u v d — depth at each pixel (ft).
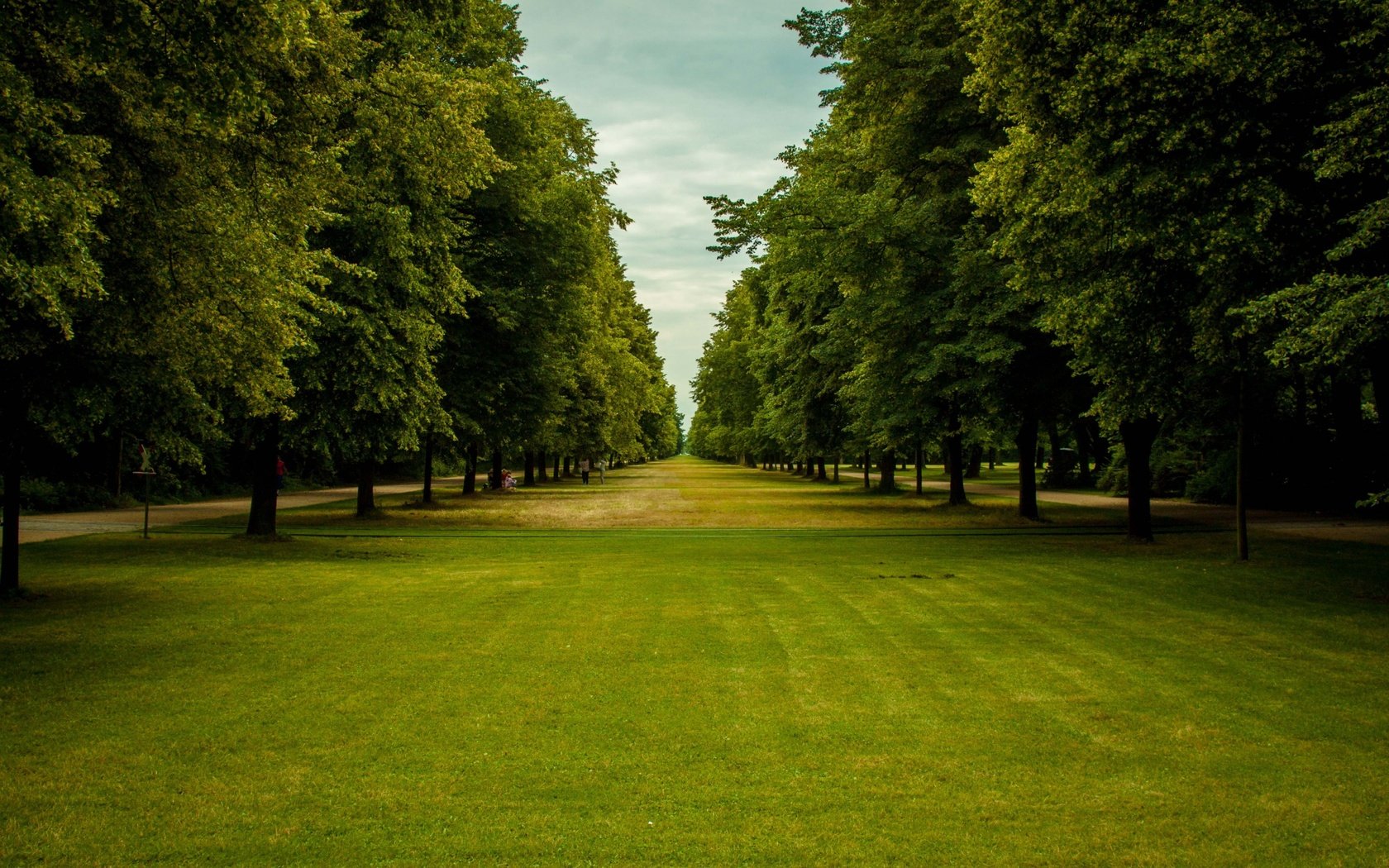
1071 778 17.11
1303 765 17.75
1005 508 96.53
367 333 55.01
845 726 20.08
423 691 22.53
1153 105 35.45
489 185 77.30
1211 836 14.62
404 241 55.62
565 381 105.40
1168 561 49.80
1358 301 28.02
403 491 143.02
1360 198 33.58
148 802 15.67
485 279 81.56
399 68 46.75
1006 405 74.79
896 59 73.31
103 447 98.53
